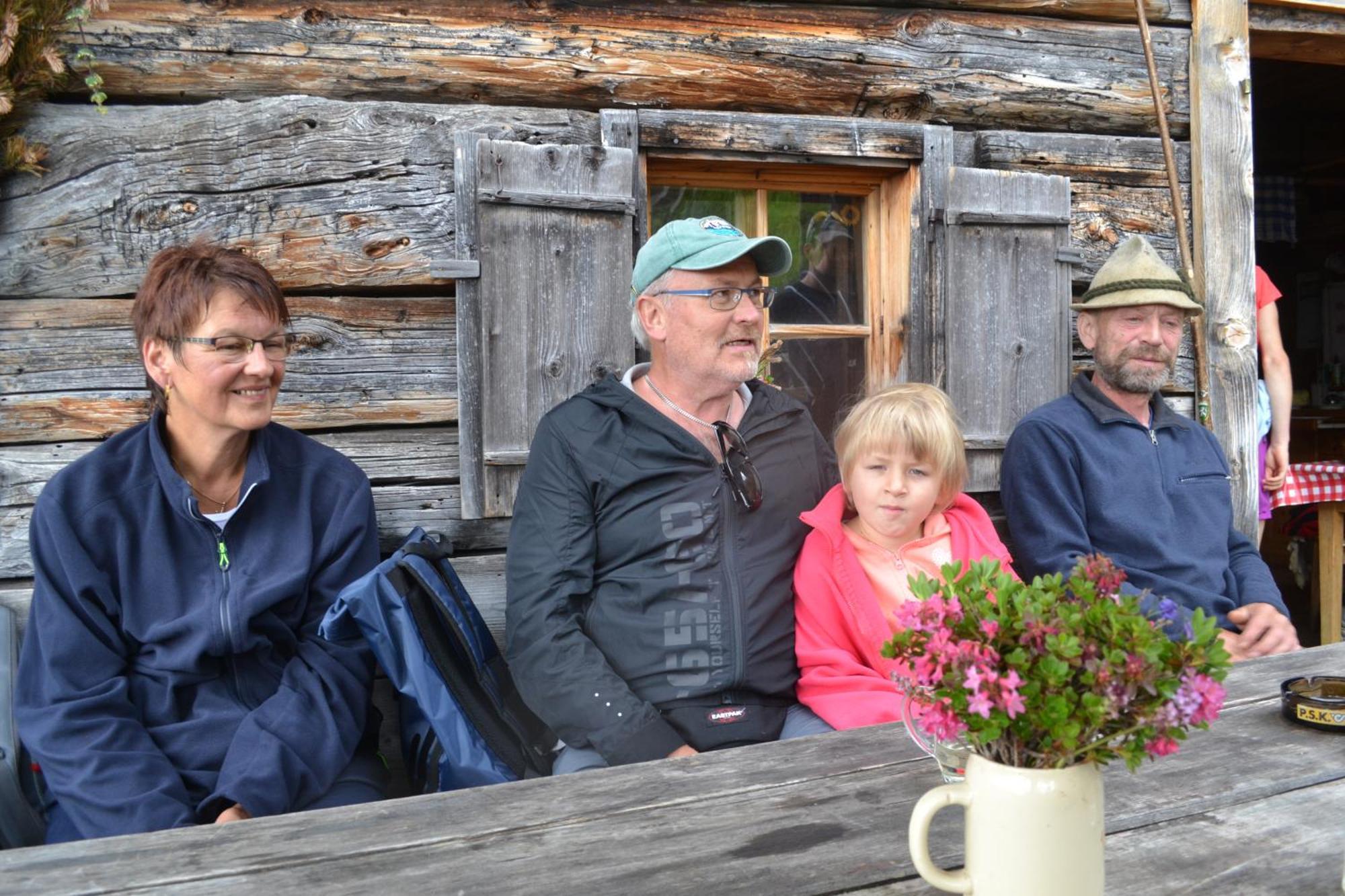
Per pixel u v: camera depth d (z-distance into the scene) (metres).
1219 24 3.16
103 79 2.35
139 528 1.96
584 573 2.11
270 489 2.06
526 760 1.99
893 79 2.92
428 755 2.01
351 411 2.53
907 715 1.28
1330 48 3.48
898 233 3.01
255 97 2.46
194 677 1.96
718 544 2.11
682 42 2.73
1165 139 3.03
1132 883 1.06
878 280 3.09
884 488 2.02
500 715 2.01
